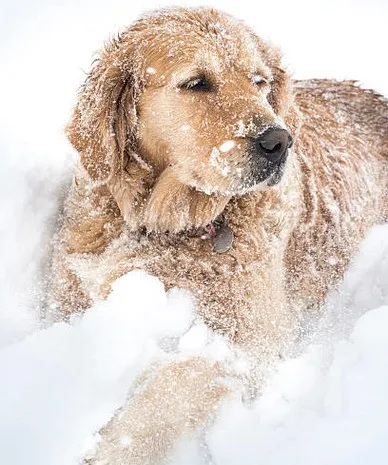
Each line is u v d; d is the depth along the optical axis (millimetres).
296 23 8320
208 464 3359
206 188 3793
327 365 3711
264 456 3186
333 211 4922
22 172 4609
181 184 3961
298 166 4719
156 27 3967
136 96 3939
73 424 3309
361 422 3104
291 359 3838
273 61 4406
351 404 3184
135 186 4031
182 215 4062
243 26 4227
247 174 3668
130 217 4062
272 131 3611
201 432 3549
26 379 3416
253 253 4113
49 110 6031
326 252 4918
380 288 4559
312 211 4785
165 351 3811
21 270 4316
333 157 5055
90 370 3506
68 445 3232
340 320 4543
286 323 4242
